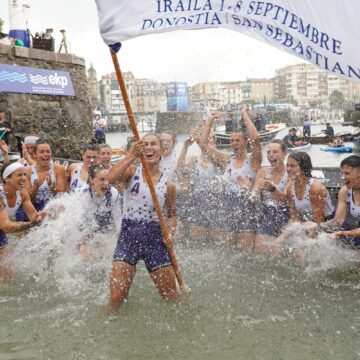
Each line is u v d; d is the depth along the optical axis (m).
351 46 3.99
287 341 3.63
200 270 5.30
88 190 5.68
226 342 3.65
